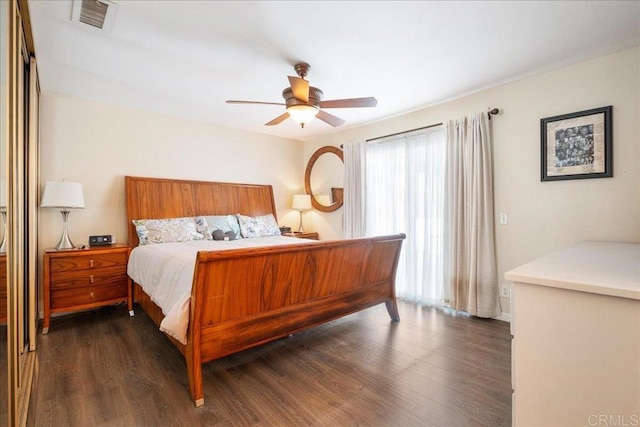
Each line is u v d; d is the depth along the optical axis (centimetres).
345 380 208
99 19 200
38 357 238
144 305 307
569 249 198
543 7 191
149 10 192
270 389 197
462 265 333
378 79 296
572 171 264
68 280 304
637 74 236
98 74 284
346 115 405
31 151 243
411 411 176
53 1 181
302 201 514
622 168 242
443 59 257
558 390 106
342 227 492
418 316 332
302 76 267
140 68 272
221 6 188
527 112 292
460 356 240
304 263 233
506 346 257
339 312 269
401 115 403
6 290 138
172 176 414
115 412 174
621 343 96
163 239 356
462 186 333
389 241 297
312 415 173
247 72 281
